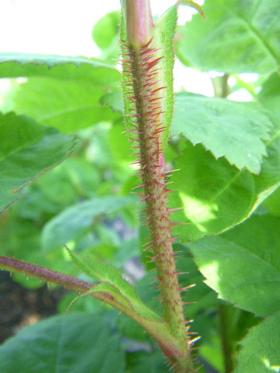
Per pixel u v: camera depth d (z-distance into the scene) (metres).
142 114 0.06
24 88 0.11
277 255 0.08
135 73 0.06
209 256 0.08
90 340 0.11
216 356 0.13
